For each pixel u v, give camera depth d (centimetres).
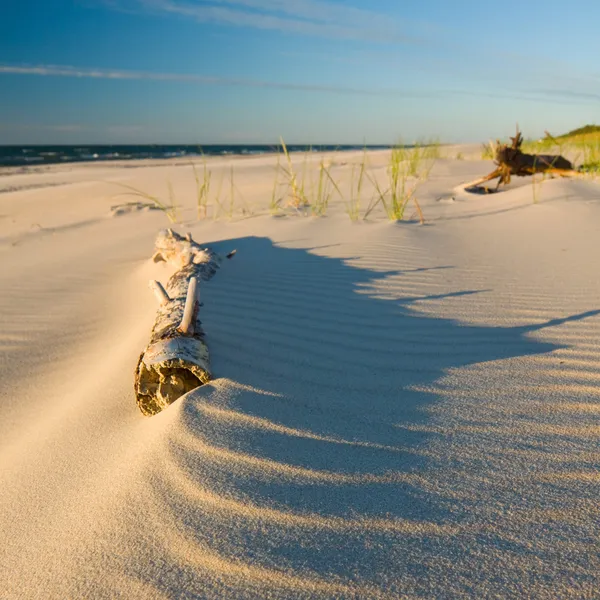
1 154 5728
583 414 219
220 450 195
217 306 370
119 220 916
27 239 813
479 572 142
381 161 1728
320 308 368
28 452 253
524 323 329
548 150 1320
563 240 549
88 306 477
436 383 255
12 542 185
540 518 160
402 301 380
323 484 178
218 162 2434
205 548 154
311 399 239
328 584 141
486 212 723
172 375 258
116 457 215
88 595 147
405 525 159
